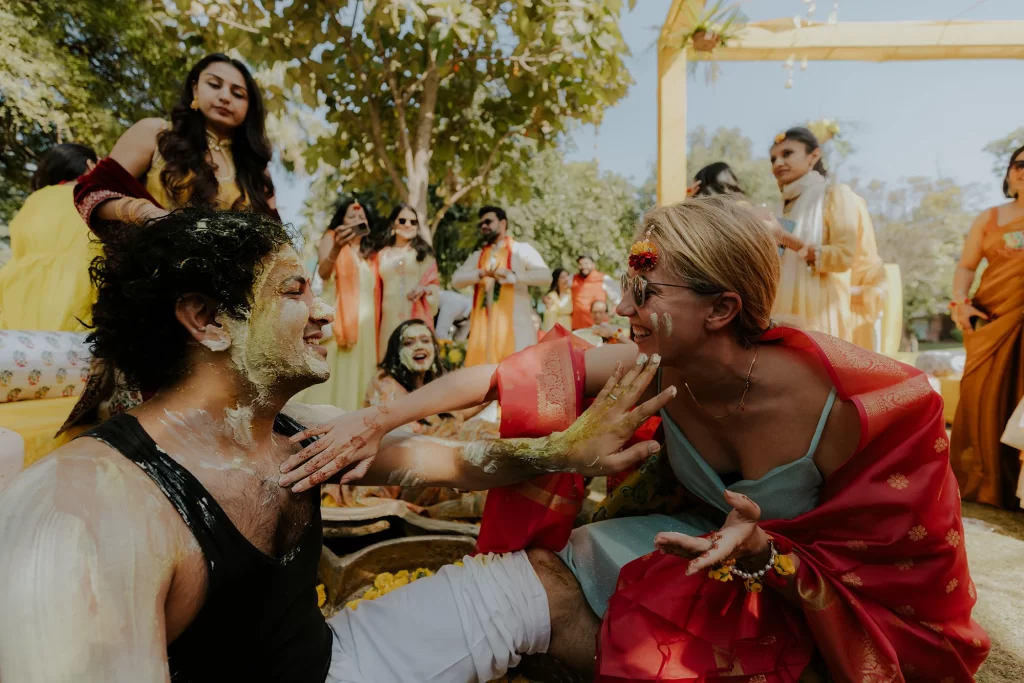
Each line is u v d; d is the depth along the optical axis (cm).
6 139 1009
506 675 161
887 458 135
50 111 931
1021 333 357
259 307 106
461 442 154
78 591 78
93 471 90
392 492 299
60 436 212
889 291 603
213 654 101
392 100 716
